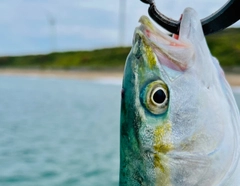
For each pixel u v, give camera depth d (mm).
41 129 1750
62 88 4352
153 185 201
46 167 1103
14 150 1323
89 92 3840
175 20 213
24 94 3605
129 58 216
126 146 210
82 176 1014
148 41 210
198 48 206
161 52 207
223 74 213
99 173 1031
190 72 204
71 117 2152
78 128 1774
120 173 213
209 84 204
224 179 195
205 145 198
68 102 2957
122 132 213
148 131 203
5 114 2268
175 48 206
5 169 1088
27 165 1126
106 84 4945
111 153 1259
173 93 202
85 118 2109
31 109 2516
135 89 209
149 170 202
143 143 204
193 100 201
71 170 1066
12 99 3160
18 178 1011
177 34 216
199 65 205
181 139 199
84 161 1155
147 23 213
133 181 207
